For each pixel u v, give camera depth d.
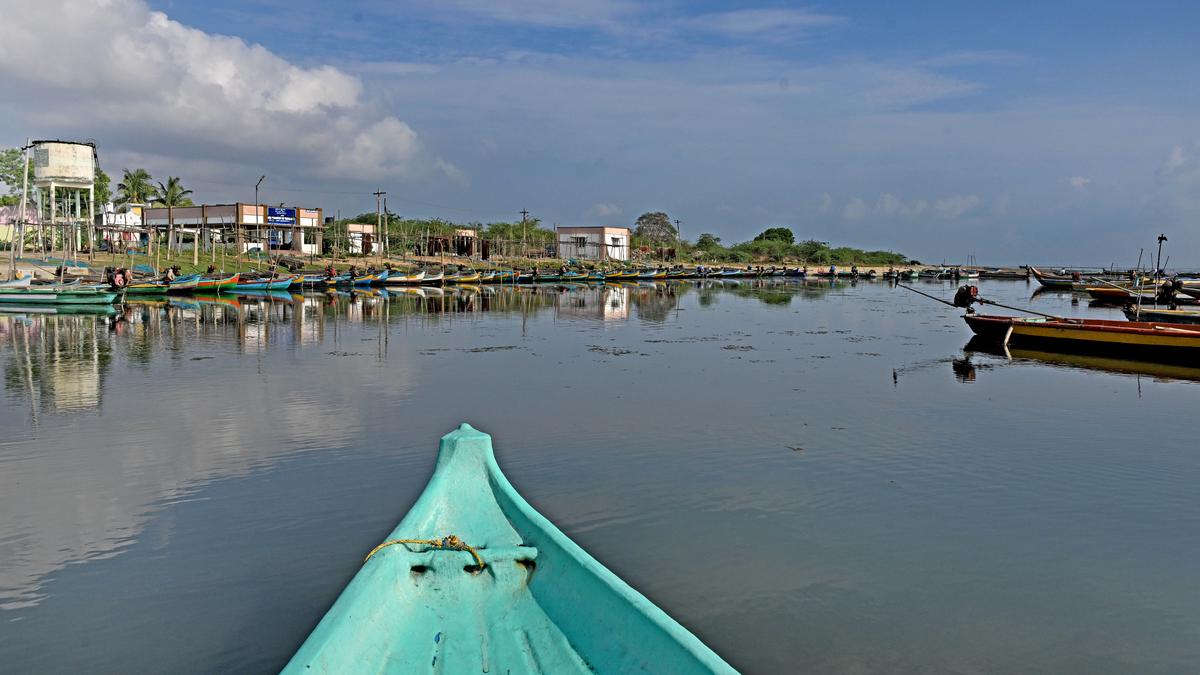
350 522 9.72
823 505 10.43
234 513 10.02
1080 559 8.83
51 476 11.49
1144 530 9.68
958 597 7.93
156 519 9.82
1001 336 27.55
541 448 13.10
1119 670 6.70
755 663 6.73
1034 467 12.23
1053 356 25.48
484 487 7.49
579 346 27.22
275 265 59.62
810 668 6.67
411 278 66.19
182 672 6.57
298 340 27.98
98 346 25.92
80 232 63.69
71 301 40.50
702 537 9.32
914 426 14.88
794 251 145.50
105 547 8.98
